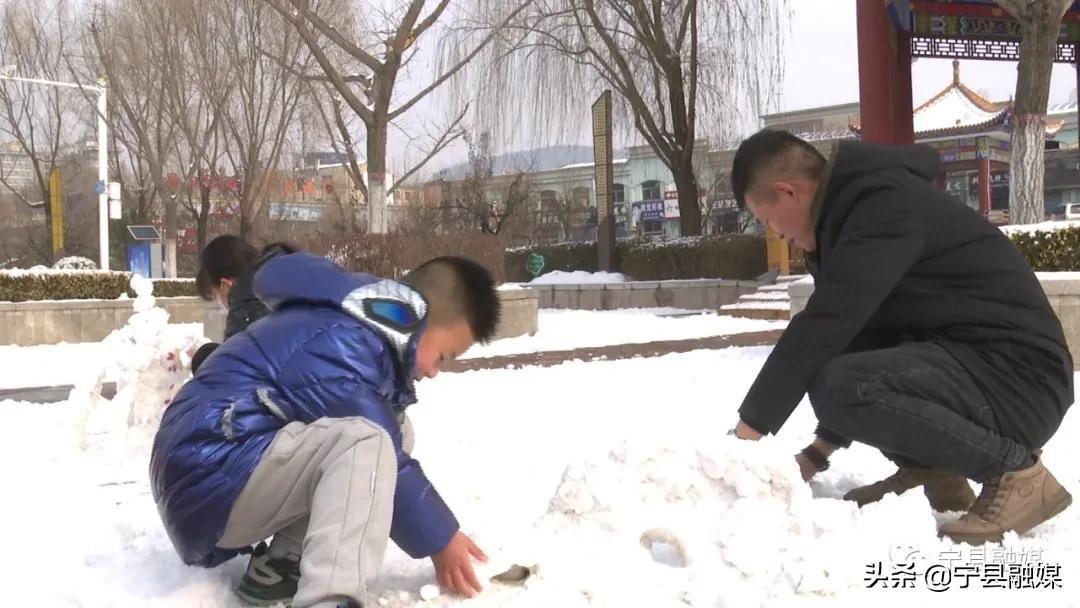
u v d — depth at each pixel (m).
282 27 18.20
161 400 4.28
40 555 2.73
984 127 27.55
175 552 2.60
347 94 10.84
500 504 3.09
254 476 2.05
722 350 8.12
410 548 2.18
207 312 9.51
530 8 18.00
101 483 3.81
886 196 2.57
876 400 2.45
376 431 2.06
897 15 13.20
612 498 2.43
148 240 20.44
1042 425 2.49
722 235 16.89
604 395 5.75
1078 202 44.00
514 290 10.38
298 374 2.11
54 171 25.48
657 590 2.23
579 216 41.25
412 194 32.56
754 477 2.37
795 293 7.84
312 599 1.90
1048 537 2.55
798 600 2.15
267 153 25.20
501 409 5.35
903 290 2.61
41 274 12.70
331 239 10.20
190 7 19.83
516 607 2.15
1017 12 8.53
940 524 2.72
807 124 38.19
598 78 19.11
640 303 16.59
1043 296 2.57
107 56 21.56
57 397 6.97
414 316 2.21
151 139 25.19
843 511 2.37
